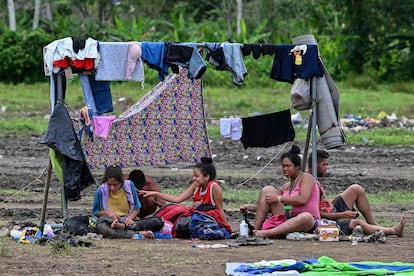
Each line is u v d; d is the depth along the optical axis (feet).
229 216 97.35
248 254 70.59
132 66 83.25
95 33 311.47
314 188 81.76
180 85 90.22
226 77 290.97
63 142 79.56
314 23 330.75
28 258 67.77
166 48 84.74
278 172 139.54
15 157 157.38
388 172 142.72
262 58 304.50
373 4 313.94
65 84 83.41
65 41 81.41
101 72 82.64
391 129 203.41
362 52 316.19
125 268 63.77
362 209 85.05
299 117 194.39
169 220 82.48
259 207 82.58
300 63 87.40
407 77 313.94
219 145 176.14
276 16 348.59
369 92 288.71
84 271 62.54
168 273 61.87
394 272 61.21
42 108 241.35
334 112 88.58
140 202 84.33
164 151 89.86
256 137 90.38
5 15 355.97
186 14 397.80
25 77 302.45
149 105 88.94
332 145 88.48
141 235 79.97
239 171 141.18
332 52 321.52
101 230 79.97
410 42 311.88
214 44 86.33
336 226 80.18
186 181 127.54
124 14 372.79
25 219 93.09
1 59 297.33
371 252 72.33
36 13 322.75
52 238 76.33
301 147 172.45
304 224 79.46
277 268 61.21
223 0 354.95
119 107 228.43
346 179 132.67
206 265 65.21
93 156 86.58
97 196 81.61
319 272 61.05
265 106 243.81
